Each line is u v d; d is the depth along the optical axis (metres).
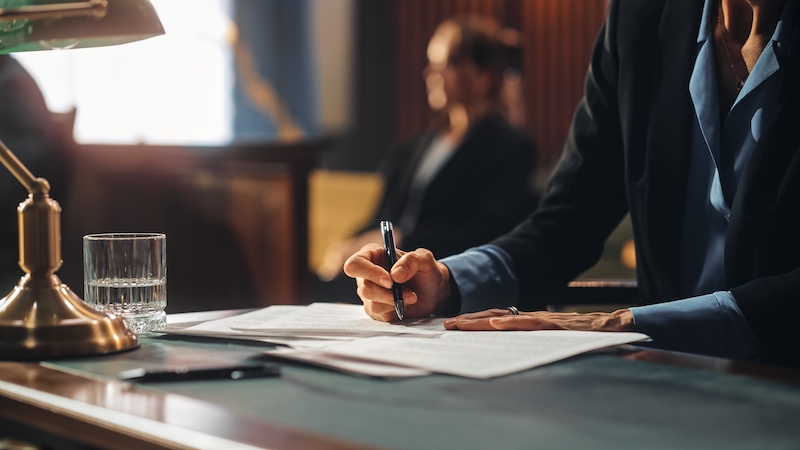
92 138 6.21
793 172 1.28
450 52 3.95
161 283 1.20
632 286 1.57
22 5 1.05
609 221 1.62
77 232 3.27
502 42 3.98
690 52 1.44
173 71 6.73
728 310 1.19
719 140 1.39
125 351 1.04
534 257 1.52
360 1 7.59
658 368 0.96
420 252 1.31
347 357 0.98
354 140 7.66
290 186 3.43
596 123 1.60
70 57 6.05
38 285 1.04
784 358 1.19
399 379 0.90
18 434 0.83
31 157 2.59
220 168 3.42
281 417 0.75
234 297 3.46
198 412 0.76
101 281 1.17
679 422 0.74
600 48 1.61
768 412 0.78
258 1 7.17
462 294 1.38
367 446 0.67
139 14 1.07
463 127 3.98
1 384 0.87
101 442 0.75
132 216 3.35
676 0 1.47
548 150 7.50
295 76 7.36
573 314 1.22
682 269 1.45
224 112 7.01
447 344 1.05
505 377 0.91
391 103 7.67
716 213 1.40
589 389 0.86
